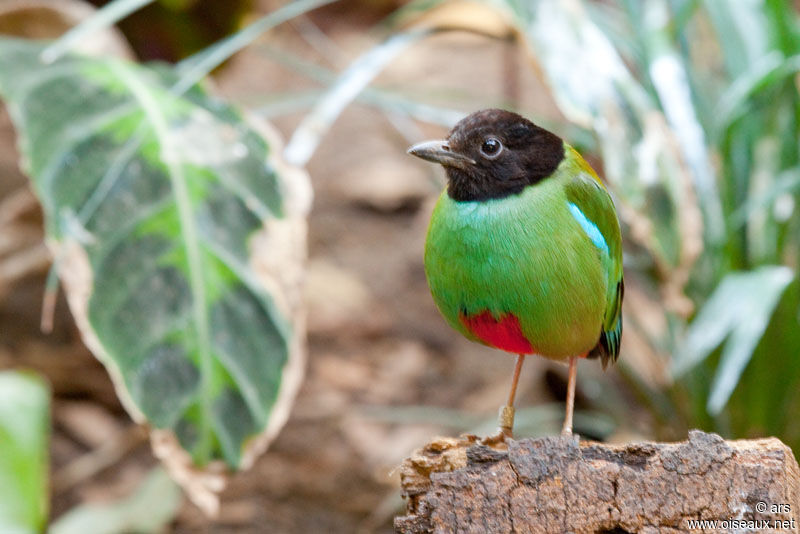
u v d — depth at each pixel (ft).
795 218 34.76
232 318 29.30
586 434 38.52
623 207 30.91
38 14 37.68
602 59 33.50
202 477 28.40
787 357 33.14
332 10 75.92
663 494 17.58
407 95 42.63
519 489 18.12
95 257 28.81
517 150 21.75
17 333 44.98
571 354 22.39
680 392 34.65
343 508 41.29
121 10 32.83
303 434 44.09
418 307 51.78
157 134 30.50
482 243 21.38
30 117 30.27
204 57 37.37
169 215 29.58
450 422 41.78
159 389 28.40
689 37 41.68
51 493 41.01
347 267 53.31
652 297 37.55
